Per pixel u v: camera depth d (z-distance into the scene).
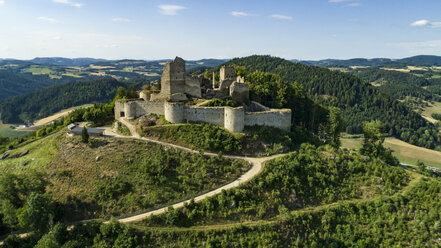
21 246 56.59
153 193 64.31
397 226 64.31
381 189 73.12
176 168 70.19
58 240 55.03
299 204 67.19
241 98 98.56
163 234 56.34
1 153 101.25
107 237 55.69
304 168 74.44
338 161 78.56
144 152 74.44
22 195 66.94
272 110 94.25
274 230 59.53
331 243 60.41
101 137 81.44
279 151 82.56
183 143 79.81
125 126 90.50
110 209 61.81
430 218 64.50
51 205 60.62
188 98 95.94
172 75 94.50
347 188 73.00
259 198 65.00
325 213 65.06
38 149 86.25
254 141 83.06
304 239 60.31
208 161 72.06
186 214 60.00
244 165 73.75
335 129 101.88
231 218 60.78
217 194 63.94
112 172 69.19
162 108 92.50
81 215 61.72
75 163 72.81
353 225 64.56
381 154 96.00
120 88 132.62
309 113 122.56
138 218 59.56
